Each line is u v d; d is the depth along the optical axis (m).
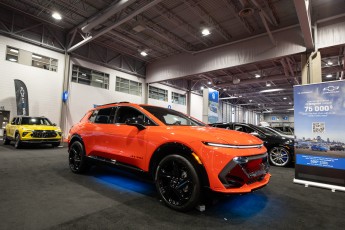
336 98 4.03
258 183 2.59
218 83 20.53
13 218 2.24
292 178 4.68
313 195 3.43
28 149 8.51
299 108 4.41
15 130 8.80
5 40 11.16
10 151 7.70
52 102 12.91
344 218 2.51
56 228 2.05
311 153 4.16
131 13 9.09
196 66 14.55
